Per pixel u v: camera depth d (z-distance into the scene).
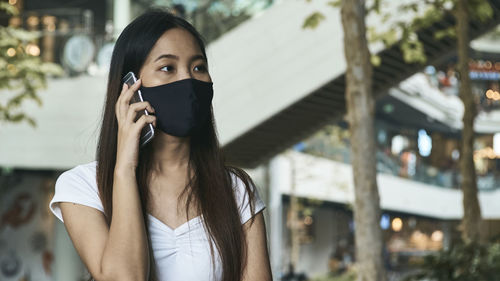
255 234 1.87
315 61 10.48
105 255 1.62
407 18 9.91
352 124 6.44
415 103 29.98
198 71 1.78
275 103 10.57
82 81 11.39
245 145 11.87
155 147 1.80
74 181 1.78
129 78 1.74
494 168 39.00
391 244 35.50
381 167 27.73
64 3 15.43
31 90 8.75
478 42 31.47
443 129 36.69
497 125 36.75
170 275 1.74
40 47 11.66
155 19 1.78
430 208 31.33
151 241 1.74
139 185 1.77
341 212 30.19
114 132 1.81
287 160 20.48
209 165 1.85
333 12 10.45
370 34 9.38
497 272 5.81
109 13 14.21
